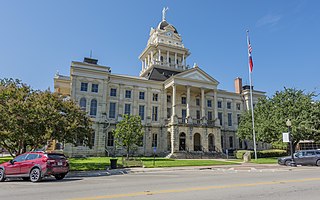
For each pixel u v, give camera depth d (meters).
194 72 48.12
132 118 34.03
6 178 15.61
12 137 20.08
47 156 14.62
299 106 36.69
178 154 39.78
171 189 10.40
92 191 10.17
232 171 20.64
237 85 60.41
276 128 36.62
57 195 9.32
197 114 51.69
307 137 36.38
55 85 45.78
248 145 55.81
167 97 49.91
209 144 47.94
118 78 45.78
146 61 61.88
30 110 19.97
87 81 42.16
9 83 23.81
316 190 9.87
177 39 60.66
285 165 26.58
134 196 8.82
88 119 25.22
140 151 43.94
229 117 56.31
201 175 17.22
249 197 8.45
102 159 32.75
